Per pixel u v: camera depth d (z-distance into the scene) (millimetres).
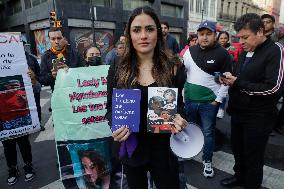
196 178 3170
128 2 19453
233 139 2754
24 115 3072
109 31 18562
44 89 9734
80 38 16891
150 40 1552
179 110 1629
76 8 16312
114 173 2551
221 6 30234
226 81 2379
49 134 4820
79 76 2412
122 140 1525
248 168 2520
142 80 1614
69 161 2490
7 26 24109
